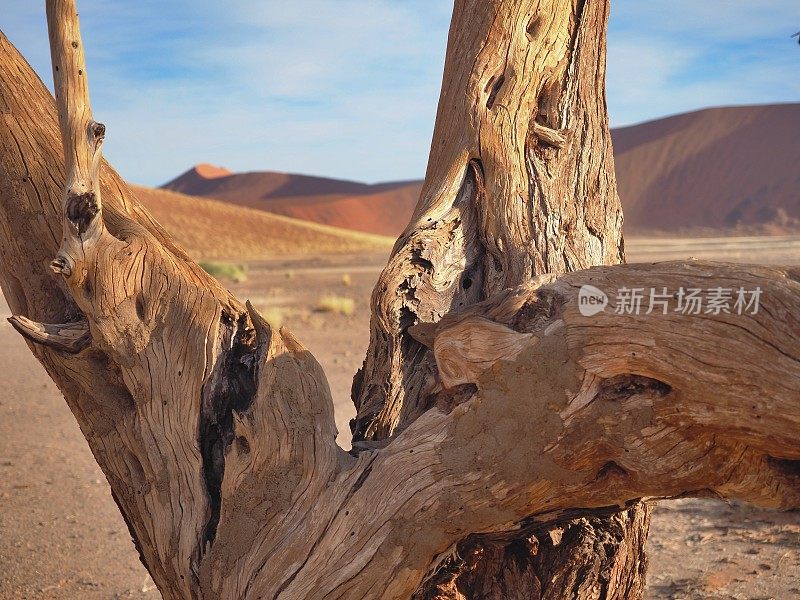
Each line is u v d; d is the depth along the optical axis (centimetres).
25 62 376
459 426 280
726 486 250
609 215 401
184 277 338
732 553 579
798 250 5381
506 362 270
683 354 236
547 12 391
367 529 291
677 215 14988
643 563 372
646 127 17875
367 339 1627
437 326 306
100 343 328
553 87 393
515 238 373
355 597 292
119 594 549
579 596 333
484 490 275
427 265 362
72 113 307
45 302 349
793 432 223
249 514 310
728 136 16075
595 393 255
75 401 346
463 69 391
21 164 349
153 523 330
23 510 723
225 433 330
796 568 543
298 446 311
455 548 299
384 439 329
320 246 8575
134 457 340
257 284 3372
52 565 601
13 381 1347
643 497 268
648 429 246
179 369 328
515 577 336
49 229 347
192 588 318
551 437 261
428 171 403
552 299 278
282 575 299
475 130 381
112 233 344
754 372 225
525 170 382
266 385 320
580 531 336
